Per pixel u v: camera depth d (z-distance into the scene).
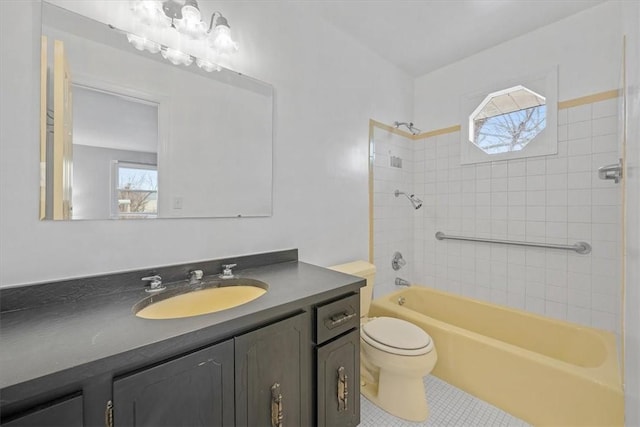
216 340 0.78
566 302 1.79
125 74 1.07
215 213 1.32
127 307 0.89
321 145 1.77
